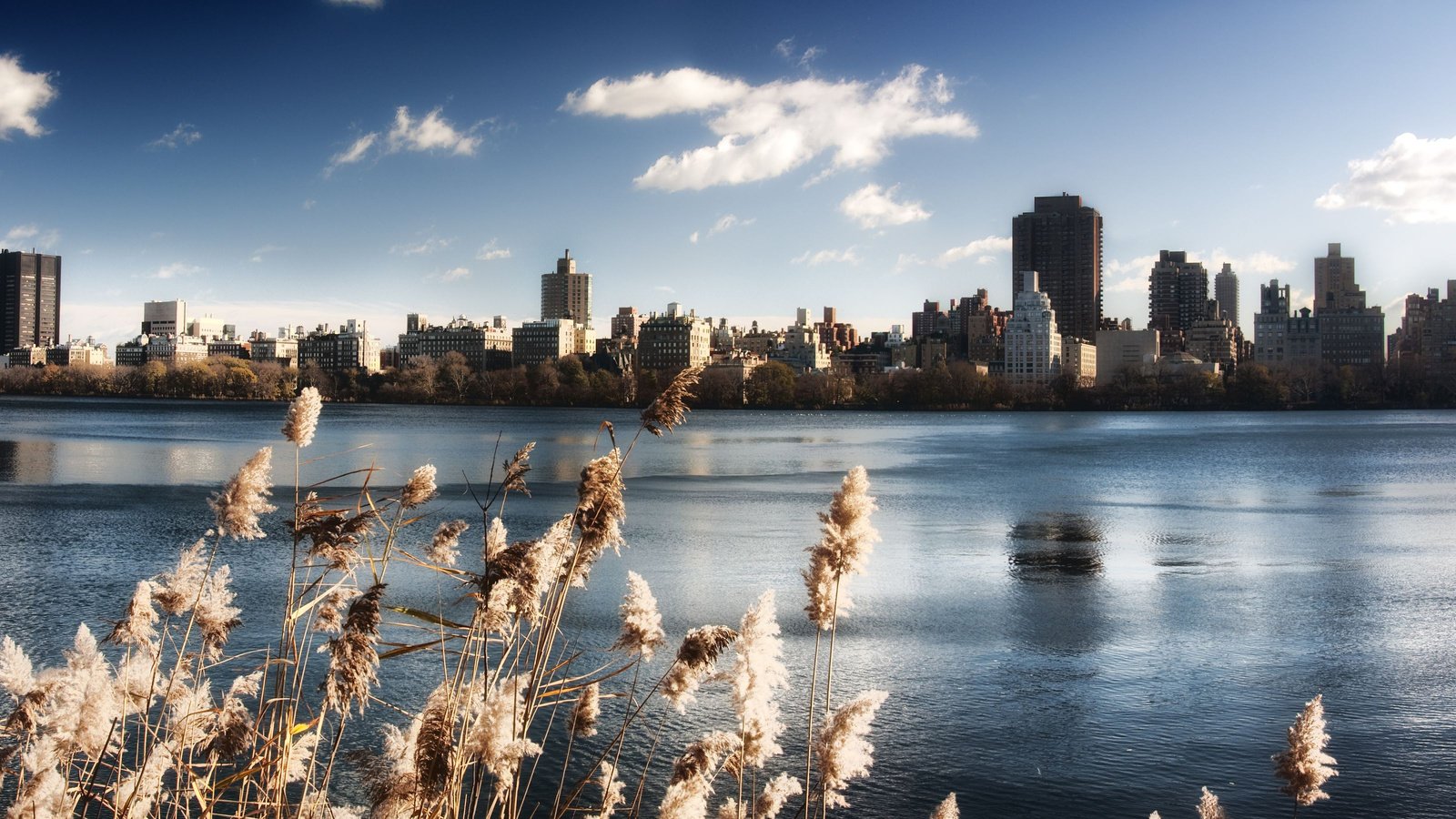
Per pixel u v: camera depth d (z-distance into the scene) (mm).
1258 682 26594
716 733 6641
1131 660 28594
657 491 72062
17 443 107812
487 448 113125
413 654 25094
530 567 6648
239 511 7066
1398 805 19328
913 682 26359
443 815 6031
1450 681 26750
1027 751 21781
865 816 18750
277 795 7023
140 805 6500
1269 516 60250
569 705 22406
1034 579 40281
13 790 11273
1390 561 44781
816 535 50344
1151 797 19641
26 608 31969
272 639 25812
